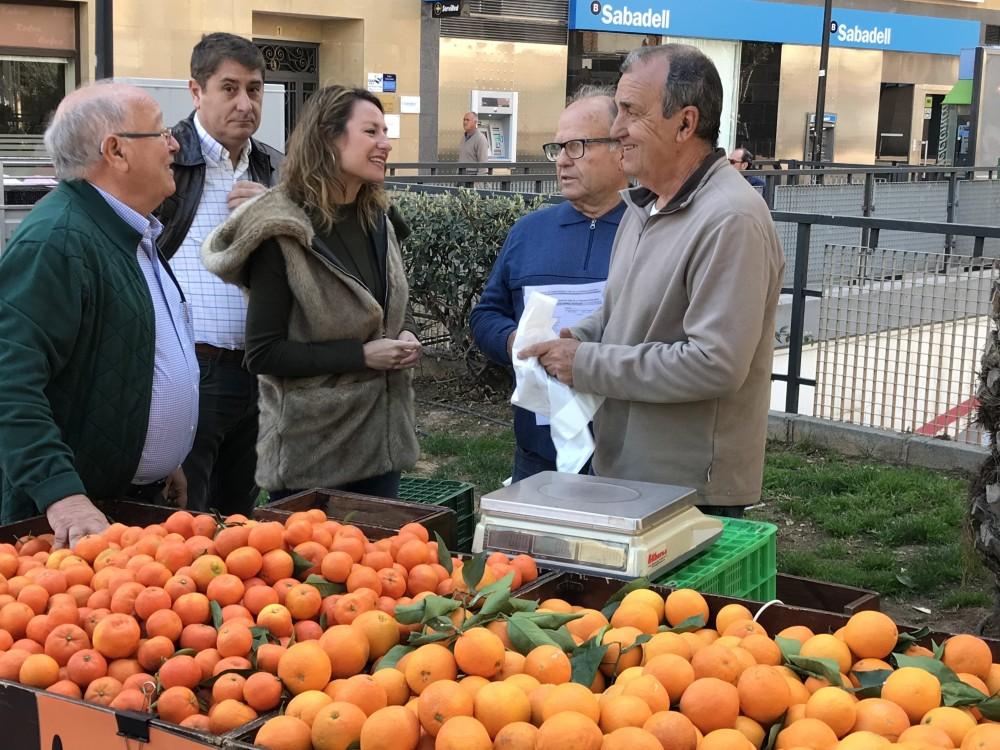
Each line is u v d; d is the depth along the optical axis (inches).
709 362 114.4
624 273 132.4
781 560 211.9
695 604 92.7
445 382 350.3
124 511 124.0
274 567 97.3
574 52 864.3
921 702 77.2
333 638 84.0
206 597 93.3
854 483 255.8
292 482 147.7
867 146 1099.3
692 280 118.4
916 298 270.1
